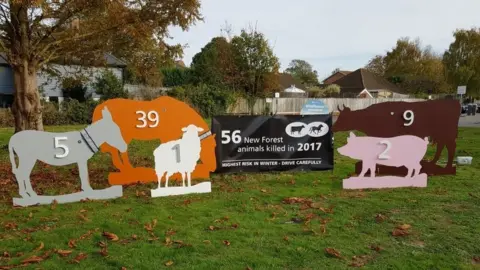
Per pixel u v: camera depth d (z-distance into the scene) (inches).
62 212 214.4
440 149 311.1
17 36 422.3
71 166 352.5
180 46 489.4
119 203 233.8
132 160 393.4
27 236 172.9
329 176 315.3
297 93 1699.1
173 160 250.1
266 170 323.9
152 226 187.2
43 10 361.1
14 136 225.0
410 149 274.7
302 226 190.1
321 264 146.3
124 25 389.7
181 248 159.6
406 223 194.4
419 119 302.0
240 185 282.0
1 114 871.1
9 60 423.8
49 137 233.1
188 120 300.0
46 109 896.3
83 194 240.2
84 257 150.7
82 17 417.7
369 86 2018.9
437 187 275.0
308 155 331.0
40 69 519.5
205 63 1333.7
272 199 242.2
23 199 227.5
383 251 159.8
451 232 181.6
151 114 291.3
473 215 207.3
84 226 186.5
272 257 151.6
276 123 322.0
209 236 174.1
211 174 313.6
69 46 443.8
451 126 309.3
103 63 515.5
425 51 2733.8
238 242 167.0
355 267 144.1
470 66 2043.6
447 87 2117.4
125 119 285.0
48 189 267.0
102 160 383.2
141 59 470.9
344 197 247.8
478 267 145.5
